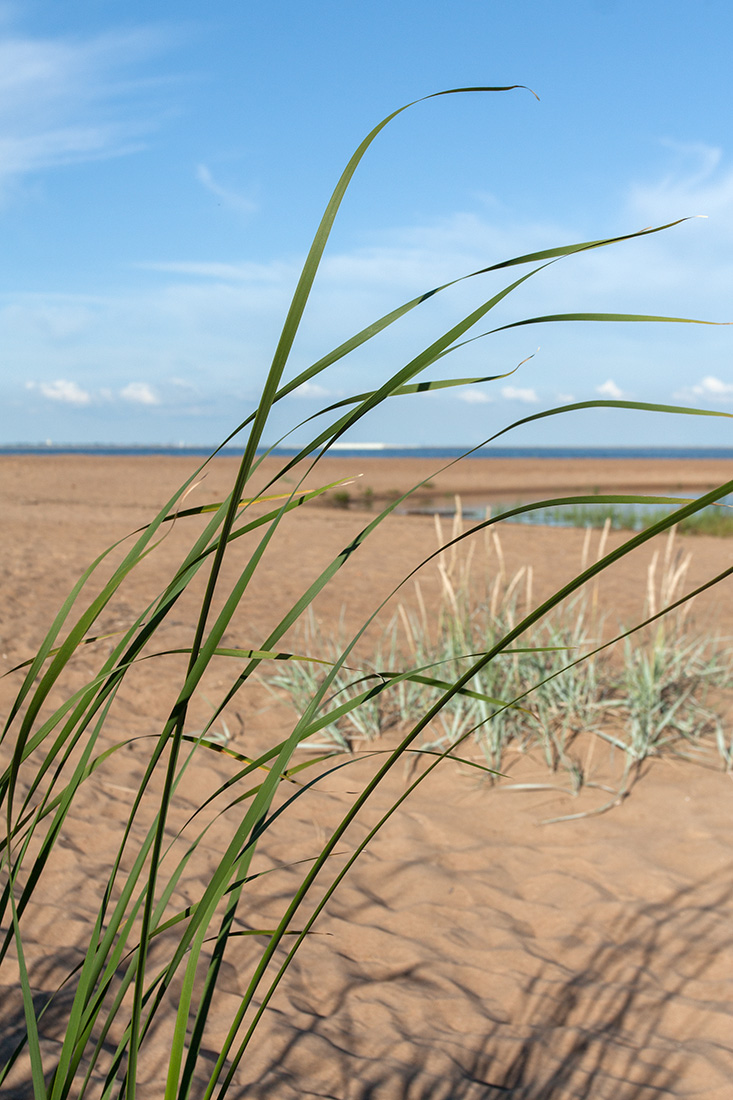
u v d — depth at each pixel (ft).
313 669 15.03
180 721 2.36
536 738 12.66
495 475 132.87
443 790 11.23
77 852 9.50
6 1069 2.97
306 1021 6.79
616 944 7.93
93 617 2.60
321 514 54.54
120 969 7.39
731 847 9.49
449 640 13.43
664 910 8.42
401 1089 6.06
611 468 157.99
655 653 13.29
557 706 13.20
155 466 120.88
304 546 34.68
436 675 13.33
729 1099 5.93
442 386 2.47
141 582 24.86
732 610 22.48
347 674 13.74
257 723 13.70
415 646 17.52
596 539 40.70
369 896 8.80
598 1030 6.77
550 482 118.52
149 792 11.21
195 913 2.62
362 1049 6.49
